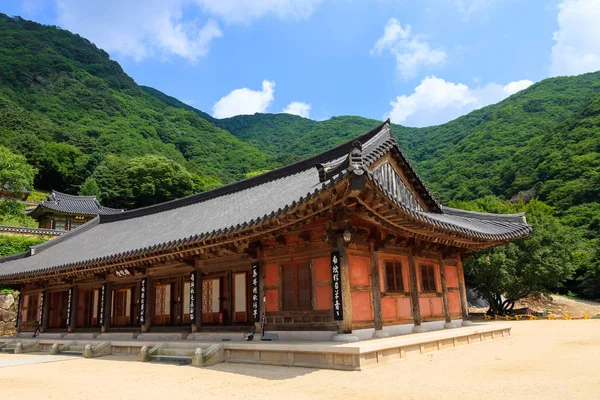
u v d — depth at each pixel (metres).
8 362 14.53
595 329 18.38
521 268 27.03
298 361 10.45
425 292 15.80
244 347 11.52
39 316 22.34
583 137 62.19
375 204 10.55
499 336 16.09
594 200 52.78
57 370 12.34
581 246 31.16
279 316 12.96
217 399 7.43
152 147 96.38
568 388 7.29
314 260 12.54
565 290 42.69
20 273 20.27
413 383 8.04
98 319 19.33
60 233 38.97
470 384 7.82
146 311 16.95
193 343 13.11
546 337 15.85
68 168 74.00
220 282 15.36
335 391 7.58
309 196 10.09
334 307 11.42
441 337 12.71
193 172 90.56
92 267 16.77
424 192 17.53
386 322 13.29
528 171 64.38
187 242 13.00
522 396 6.83
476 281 28.28
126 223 24.86
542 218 29.86
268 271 13.51
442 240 15.23
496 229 17.91
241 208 16.28
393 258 14.48
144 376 10.39
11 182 41.78
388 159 16.31
